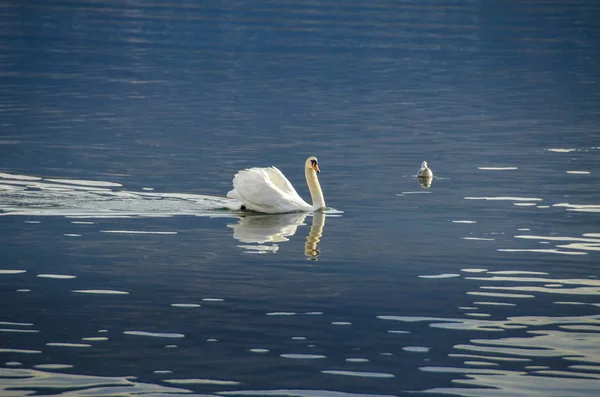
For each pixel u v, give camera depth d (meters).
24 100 36.47
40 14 69.12
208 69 46.31
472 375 12.18
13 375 11.99
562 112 36.06
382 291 15.59
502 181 24.72
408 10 76.94
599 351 12.98
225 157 27.41
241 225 19.89
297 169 26.28
